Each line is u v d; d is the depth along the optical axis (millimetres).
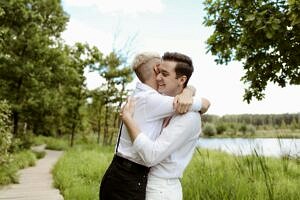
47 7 27547
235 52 7270
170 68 2654
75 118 35594
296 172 7223
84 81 34531
